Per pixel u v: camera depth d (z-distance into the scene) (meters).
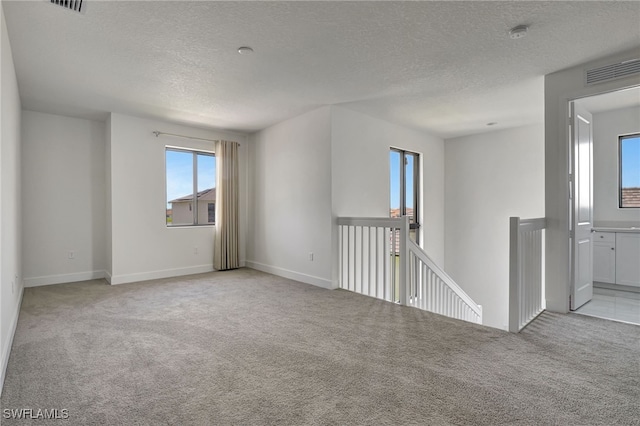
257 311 3.43
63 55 2.92
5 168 2.43
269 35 2.61
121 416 1.70
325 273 4.46
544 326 2.92
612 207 4.64
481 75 3.40
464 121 5.16
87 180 4.99
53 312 3.39
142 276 4.92
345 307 3.56
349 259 4.40
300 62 3.09
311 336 2.76
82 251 4.94
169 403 1.81
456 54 2.93
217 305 3.64
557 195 3.27
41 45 2.74
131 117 4.84
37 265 4.57
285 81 3.55
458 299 4.59
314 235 4.62
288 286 4.52
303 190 4.80
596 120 4.76
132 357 2.38
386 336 2.75
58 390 1.94
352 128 4.64
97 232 5.08
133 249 4.86
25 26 2.46
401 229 3.66
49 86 3.65
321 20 2.41
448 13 2.32
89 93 3.88
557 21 2.40
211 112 4.66
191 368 2.21
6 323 2.36
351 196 4.62
